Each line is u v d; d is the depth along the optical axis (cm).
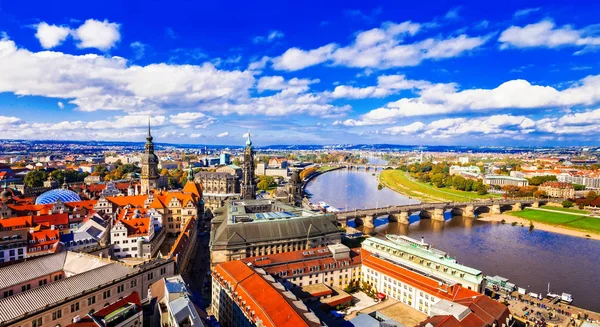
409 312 13500
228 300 12062
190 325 7950
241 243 16538
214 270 13588
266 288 11056
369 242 17375
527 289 17238
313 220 19312
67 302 9612
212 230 19512
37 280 11431
